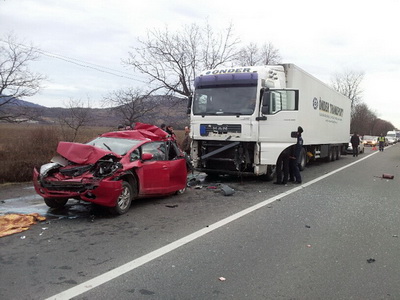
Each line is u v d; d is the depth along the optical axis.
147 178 7.57
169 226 6.15
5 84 15.50
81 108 17.39
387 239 5.61
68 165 6.80
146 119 20.62
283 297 3.61
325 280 4.04
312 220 6.74
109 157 6.92
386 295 3.69
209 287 3.80
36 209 7.17
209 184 10.93
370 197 9.24
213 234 5.73
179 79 23.30
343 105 21.23
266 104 10.34
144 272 4.16
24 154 11.92
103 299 3.47
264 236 5.68
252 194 9.34
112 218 6.61
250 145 10.85
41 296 3.50
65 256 4.61
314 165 18.19
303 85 13.33
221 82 10.96
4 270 4.12
